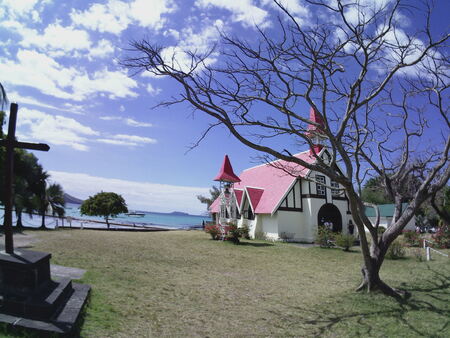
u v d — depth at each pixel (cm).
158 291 941
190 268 1350
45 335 549
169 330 680
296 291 1061
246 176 3834
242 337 679
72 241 1805
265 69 915
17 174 2998
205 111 846
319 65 917
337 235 2294
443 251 2038
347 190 927
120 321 688
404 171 1195
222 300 918
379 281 979
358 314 822
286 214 2773
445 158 982
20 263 613
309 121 945
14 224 3625
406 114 1146
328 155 2742
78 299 727
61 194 3262
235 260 1664
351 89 947
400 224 995
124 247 1747
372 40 877
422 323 760
